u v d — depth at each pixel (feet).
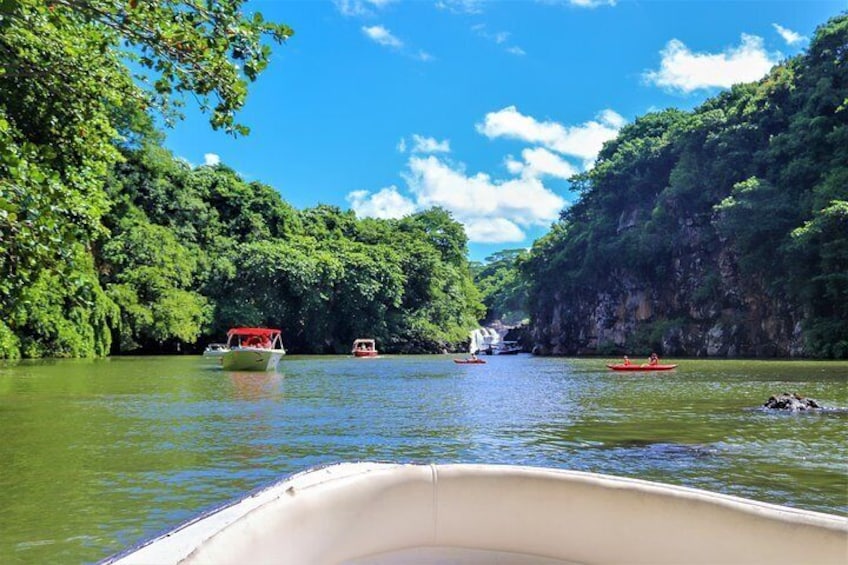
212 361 144.36
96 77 28.09
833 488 27.07
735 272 194.18
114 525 21.42
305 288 221.87
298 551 6.74
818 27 204.03
